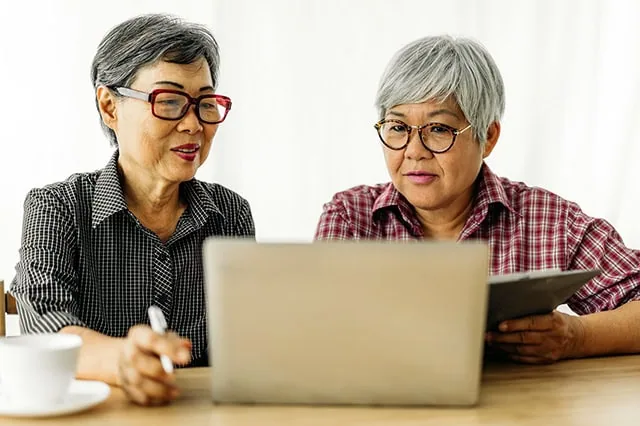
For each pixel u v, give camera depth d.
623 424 1.08
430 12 2.95
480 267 1.08
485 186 1.93
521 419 1.10
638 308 1.61
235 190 2.87
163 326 1.15
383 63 2.92
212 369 1.12
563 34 3.06
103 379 1.25
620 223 3.12
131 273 1.76
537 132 3.08
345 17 2.88
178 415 1.10
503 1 3.02
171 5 2.75
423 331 1.10
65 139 2.71
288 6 2.85
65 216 1.69
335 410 1.12
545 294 1.34
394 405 1.13
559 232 1.93
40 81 2.69
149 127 1.64
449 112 1.75
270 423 1.06
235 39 2.83
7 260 2.69
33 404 1.11
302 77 2.88
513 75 3.05
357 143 2.92
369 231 1.98
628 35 3.08
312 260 1.08
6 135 2.68
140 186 1.75
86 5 2.69
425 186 1.79
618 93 3.11
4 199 2.69
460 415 1.11
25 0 2.67
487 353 1.51
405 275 1.08
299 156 2.89
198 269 1.83
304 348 1.10
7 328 2.69
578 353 1.52
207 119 1.68
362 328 1.10
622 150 3.11
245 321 1.10
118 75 1.66
